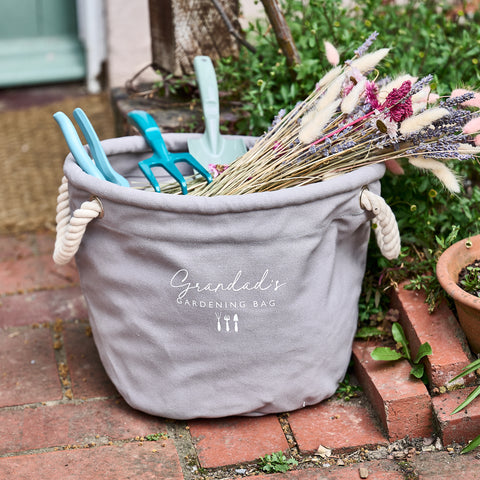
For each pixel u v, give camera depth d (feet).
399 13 8.45
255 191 5.65
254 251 5.19
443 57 7.32
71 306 7.70
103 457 5.49
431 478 5.24
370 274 6.70
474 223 6.62
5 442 5.66
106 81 13.10
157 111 7.84
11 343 7.01
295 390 5.74
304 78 7.20
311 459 5.50
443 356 5.70
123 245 5.42
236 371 5.59
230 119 7.48
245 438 5.70
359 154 5.70
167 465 5.41
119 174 6.15
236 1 8.10
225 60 7.83
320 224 5.31
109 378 6.44
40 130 11.78
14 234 9.21
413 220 6.64
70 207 5.89
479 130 5.38
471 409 5.53
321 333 5.66
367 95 5.54
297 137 5.72
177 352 5.56
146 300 5.49
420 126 5.33
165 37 8.18
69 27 13.38
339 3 7.53
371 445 5.59
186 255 5.21
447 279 5.59
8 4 12.98
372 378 5.84
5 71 13.26
